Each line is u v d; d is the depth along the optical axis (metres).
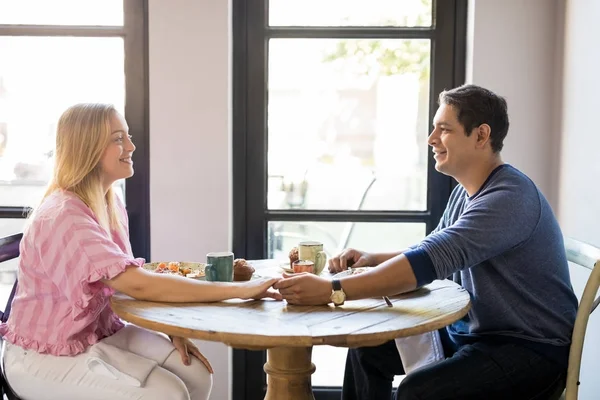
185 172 2.43
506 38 2.37
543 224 1.76
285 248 2.63
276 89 2.56
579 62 2.16
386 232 2.61
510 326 1.77
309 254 1.93
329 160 2.59
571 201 2.23
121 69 2.49
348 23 2.52
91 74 2.49
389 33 2.51
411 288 1.66
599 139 2.01
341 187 2.60
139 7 2.44
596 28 2.03
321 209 2.61
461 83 2.52
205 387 1.90
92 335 1.81
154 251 2.46
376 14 2.52
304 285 1.61
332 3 2.51
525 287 1.77
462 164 1.85
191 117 2.41
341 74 2.55
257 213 2.60
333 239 2.62
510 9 2.36
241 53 2.53
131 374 1.72
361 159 2.59
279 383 1.78
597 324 2.10
